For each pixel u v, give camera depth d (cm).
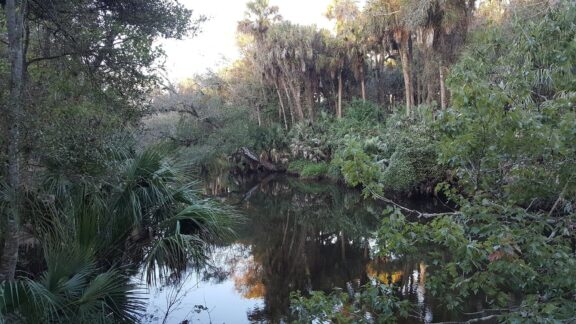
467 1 1717
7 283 367
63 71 555
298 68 3125
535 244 272
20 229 503
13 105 411
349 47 2825
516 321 270
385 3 2145
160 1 858
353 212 1680
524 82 344
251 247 1162
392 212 358
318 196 2142
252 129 3228
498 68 385
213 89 2780
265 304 729
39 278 503
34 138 433
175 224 640
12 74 427
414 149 1638
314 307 351
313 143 2898
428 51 1848
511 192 324
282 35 3030
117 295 515
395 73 3269
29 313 372
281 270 949
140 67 593
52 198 508
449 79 327
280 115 3566
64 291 423
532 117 294
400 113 2291
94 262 497
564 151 279
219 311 684
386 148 1864
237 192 2314
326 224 1471
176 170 724
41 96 479
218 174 2595
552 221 304
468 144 309
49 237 491
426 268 842
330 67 3006
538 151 297
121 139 620
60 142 449
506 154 310
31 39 629
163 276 644
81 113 493
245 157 3319
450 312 630
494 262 279
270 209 1786
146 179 645
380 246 350
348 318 346
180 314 650
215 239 724
